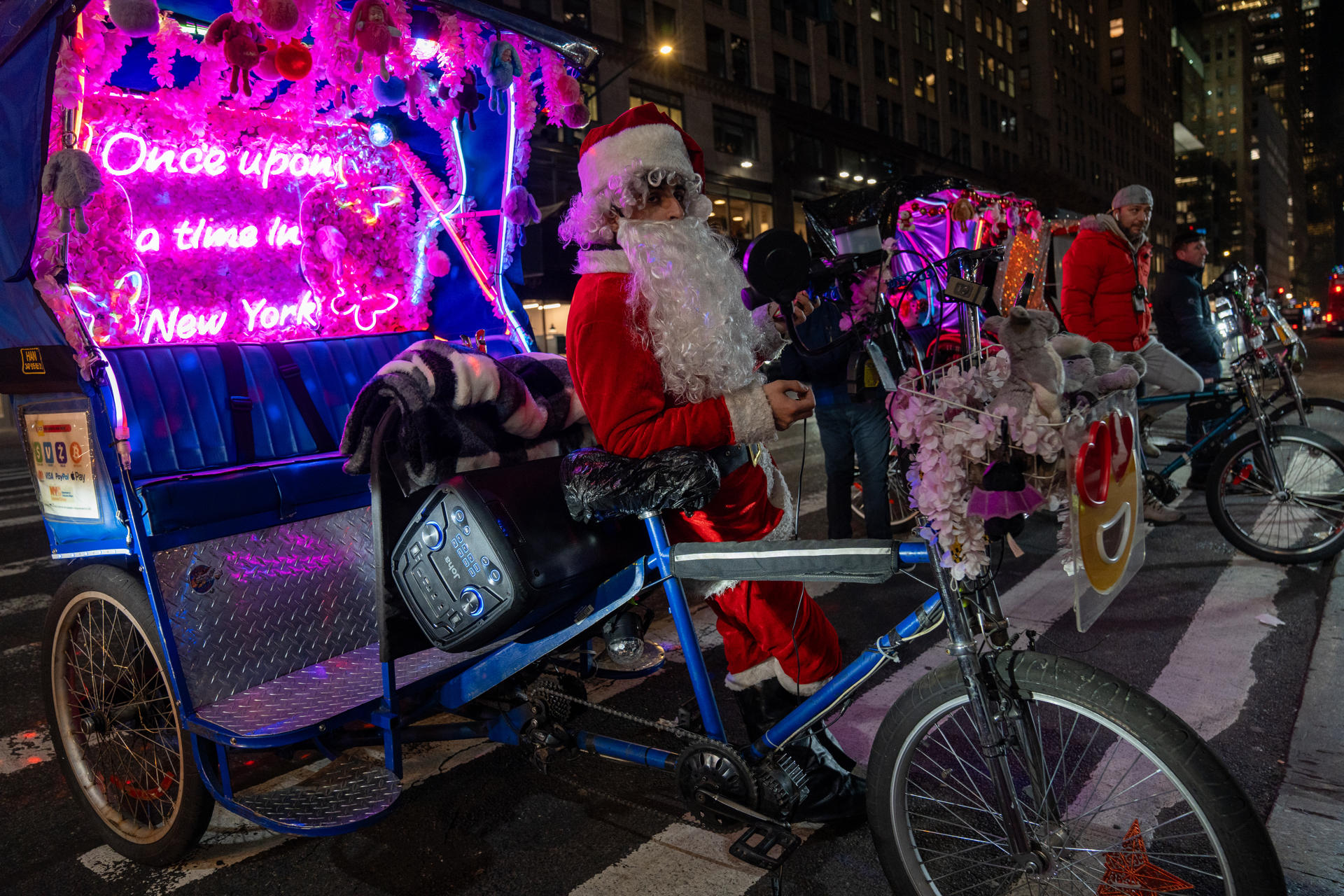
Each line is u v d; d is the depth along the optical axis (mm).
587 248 2193
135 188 3098
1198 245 6246
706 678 2043
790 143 35469
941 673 1792
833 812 2201
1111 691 1619
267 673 2566
